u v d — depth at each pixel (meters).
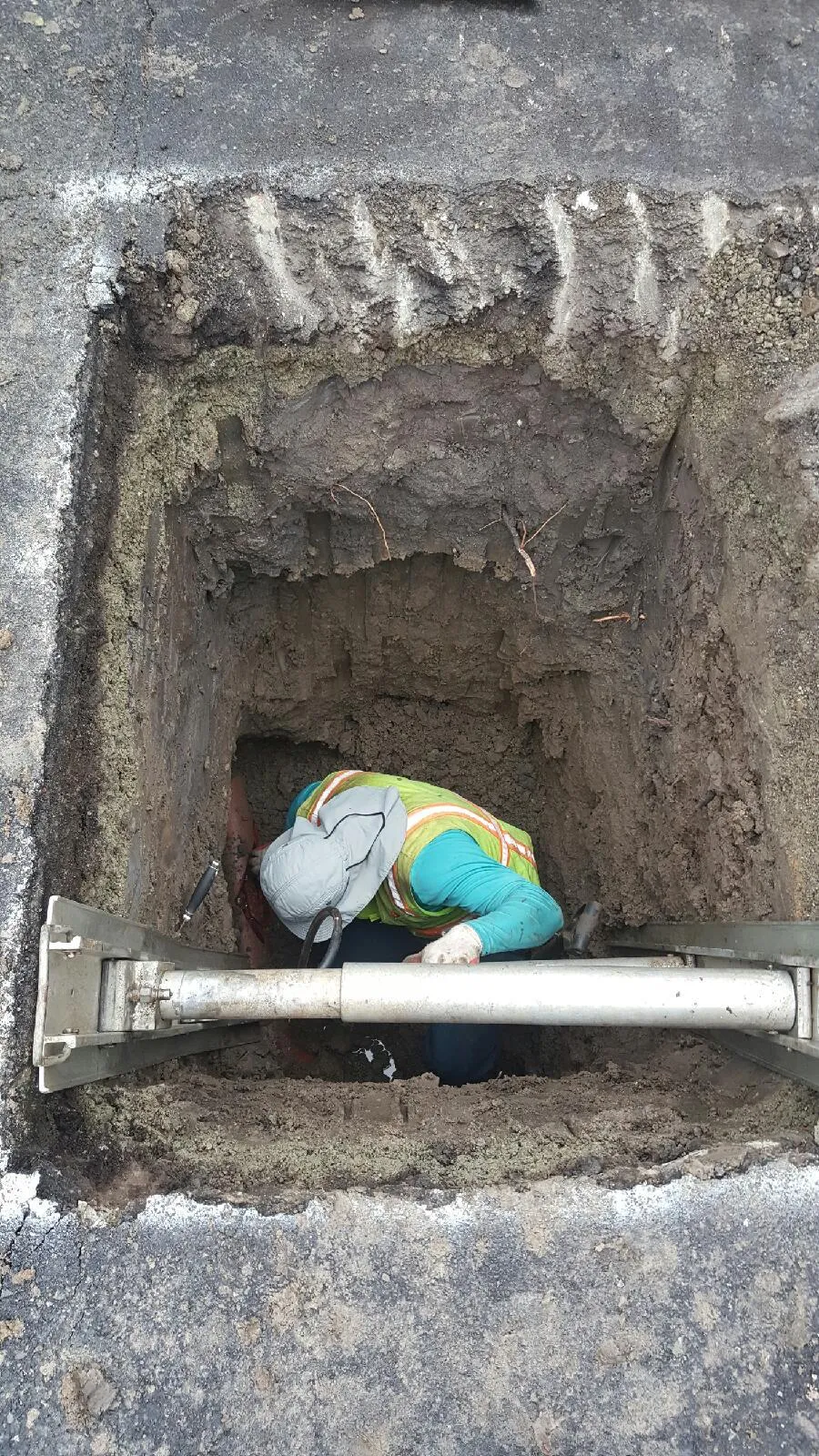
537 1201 1.20
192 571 1.82
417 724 2.52
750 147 1.58
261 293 1.56
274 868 1.92
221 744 2.06
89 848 1.42
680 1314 1.16
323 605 2.13
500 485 1.85
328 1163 1.28
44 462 1.43
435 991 1.31
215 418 1.67
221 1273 1.17
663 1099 1.58
